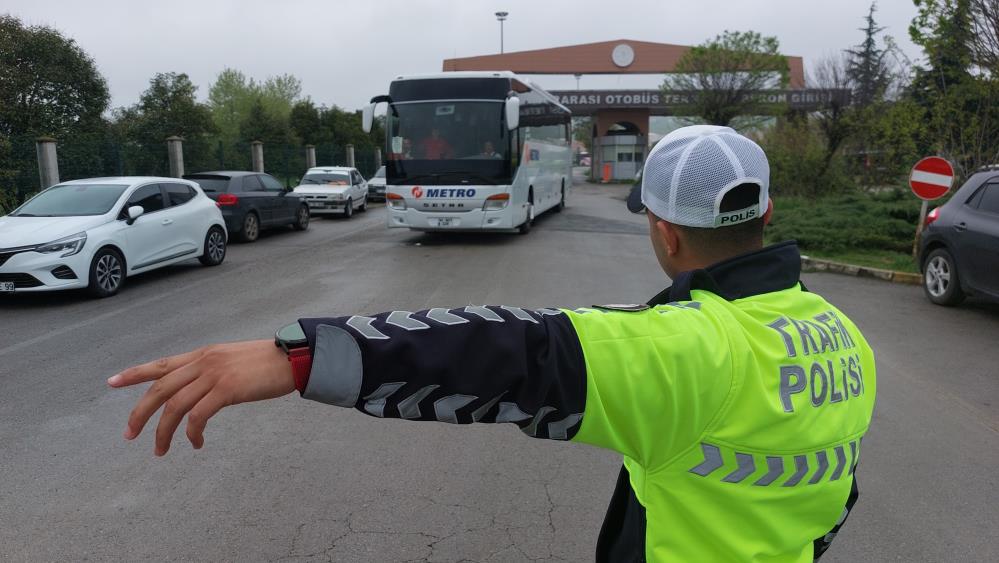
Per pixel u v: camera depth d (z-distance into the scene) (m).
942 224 8.45
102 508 3.44
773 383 1.14
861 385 1.29
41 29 21.94
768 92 30.03
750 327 1.17
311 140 43.91
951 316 7.98
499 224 13.77
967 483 3.79
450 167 13.68
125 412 4.81
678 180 1.23
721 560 1.13
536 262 11.83
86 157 18.00
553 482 3.76
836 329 1.29
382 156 43.69
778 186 20.05
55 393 5.23
